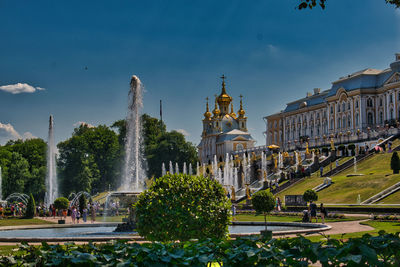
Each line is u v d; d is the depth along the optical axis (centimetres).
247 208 6375
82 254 932
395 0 1695
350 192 5697
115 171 13225
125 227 3028
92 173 12388
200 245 1006
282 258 925
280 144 15662
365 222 3528
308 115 14162
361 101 11450
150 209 1889
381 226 3134
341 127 12219
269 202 3112
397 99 10700
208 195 1920
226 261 933
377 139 9175
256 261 925
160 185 1945
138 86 3703
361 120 11394
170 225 1861
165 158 12756
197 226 1867
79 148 12394
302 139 13000
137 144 3694
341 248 923
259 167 9994
